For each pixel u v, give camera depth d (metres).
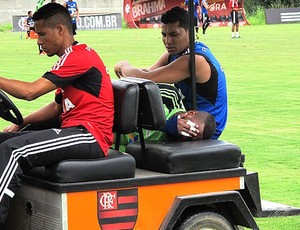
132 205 5.29
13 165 5.17
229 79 19.36
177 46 6.32
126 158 5.29
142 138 5.72
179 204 5.35
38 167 5.38
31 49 30.81
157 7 47.38
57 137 5.28
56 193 5.15
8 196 5.16
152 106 5.58
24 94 5.39
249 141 11.26
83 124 5.40
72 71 5.46
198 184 5.48
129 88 5.54
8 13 48.66
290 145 10.95
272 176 9.05
